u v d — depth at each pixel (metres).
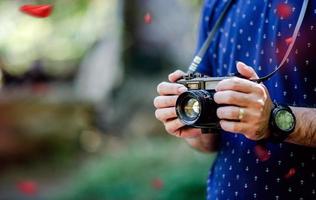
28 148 11.27
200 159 6.91
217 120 2.04
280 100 2.18
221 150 2.34
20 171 10.94
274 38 2.21
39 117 11.48
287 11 2.17
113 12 12.19
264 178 2.19
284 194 2.17
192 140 2.50
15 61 13.70
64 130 11.55
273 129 2.01
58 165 11.14
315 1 2.15
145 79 12.17
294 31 2.11
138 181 7.22
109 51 12.20
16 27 13.65
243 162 2.24
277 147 2.17
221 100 1.97
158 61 12.33
